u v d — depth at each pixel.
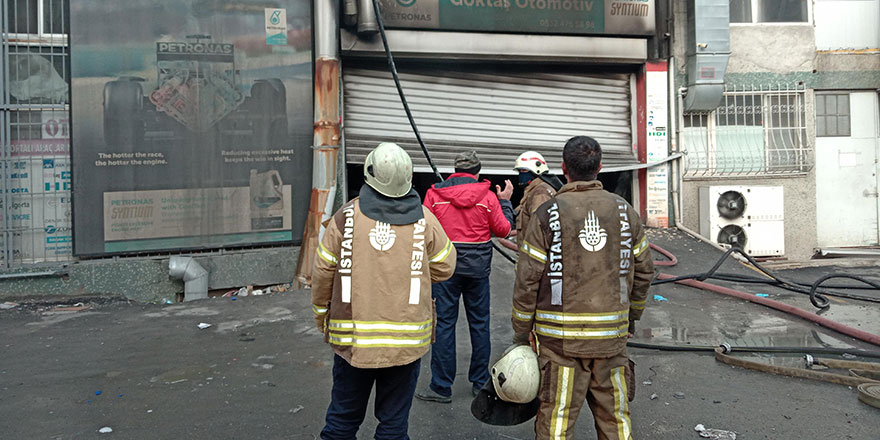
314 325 5.79
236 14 7.63
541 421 2.73
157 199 7.43
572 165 2.86
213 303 6.78
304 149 7.93
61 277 7.18
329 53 7.78
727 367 4.53
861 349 4.88
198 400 3.96
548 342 2.72
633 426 3.54
